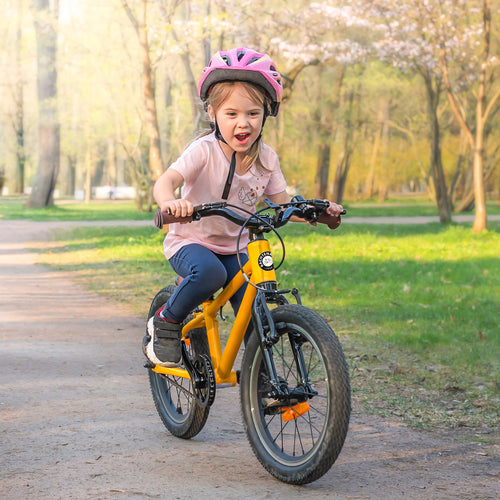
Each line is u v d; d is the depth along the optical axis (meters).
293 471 2.92
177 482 3.00
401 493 2.92
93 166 51.38
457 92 25.67
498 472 3.21
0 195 61.47
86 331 6.62
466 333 6.66
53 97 36.44
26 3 34.31
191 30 17.95
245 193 3.26
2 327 6.74
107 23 28.42
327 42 22.16
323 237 18.23
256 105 3.04
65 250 15.30
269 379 3.01
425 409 4.29
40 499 2.78
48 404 4.19
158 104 34.19
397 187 69.00
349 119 31.44
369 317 7.47
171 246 3.35
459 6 20.98
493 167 34.66
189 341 3.54
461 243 17.06
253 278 3.05
